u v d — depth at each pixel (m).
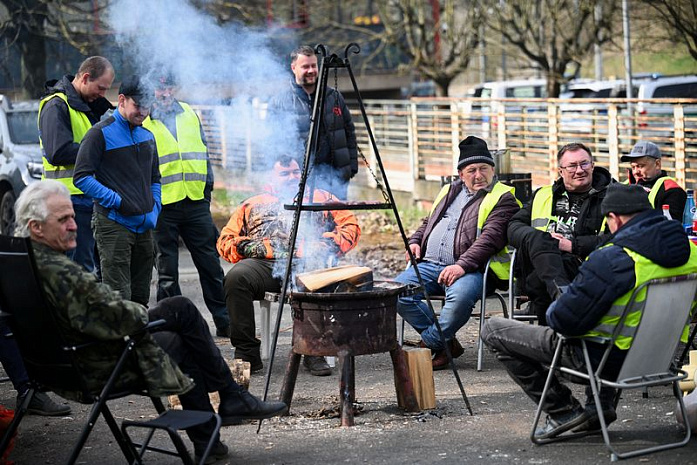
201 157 8.28
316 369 7.21
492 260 7.32
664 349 5.09
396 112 20.42
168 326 5.00
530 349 5.28
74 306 4.53
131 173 7.39
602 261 4.84
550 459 5.02
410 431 5.66
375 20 32.09
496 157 9.52
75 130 7.83
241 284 7.15
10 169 14.59
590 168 6.91
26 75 18.80
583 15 24.06
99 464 5.25
